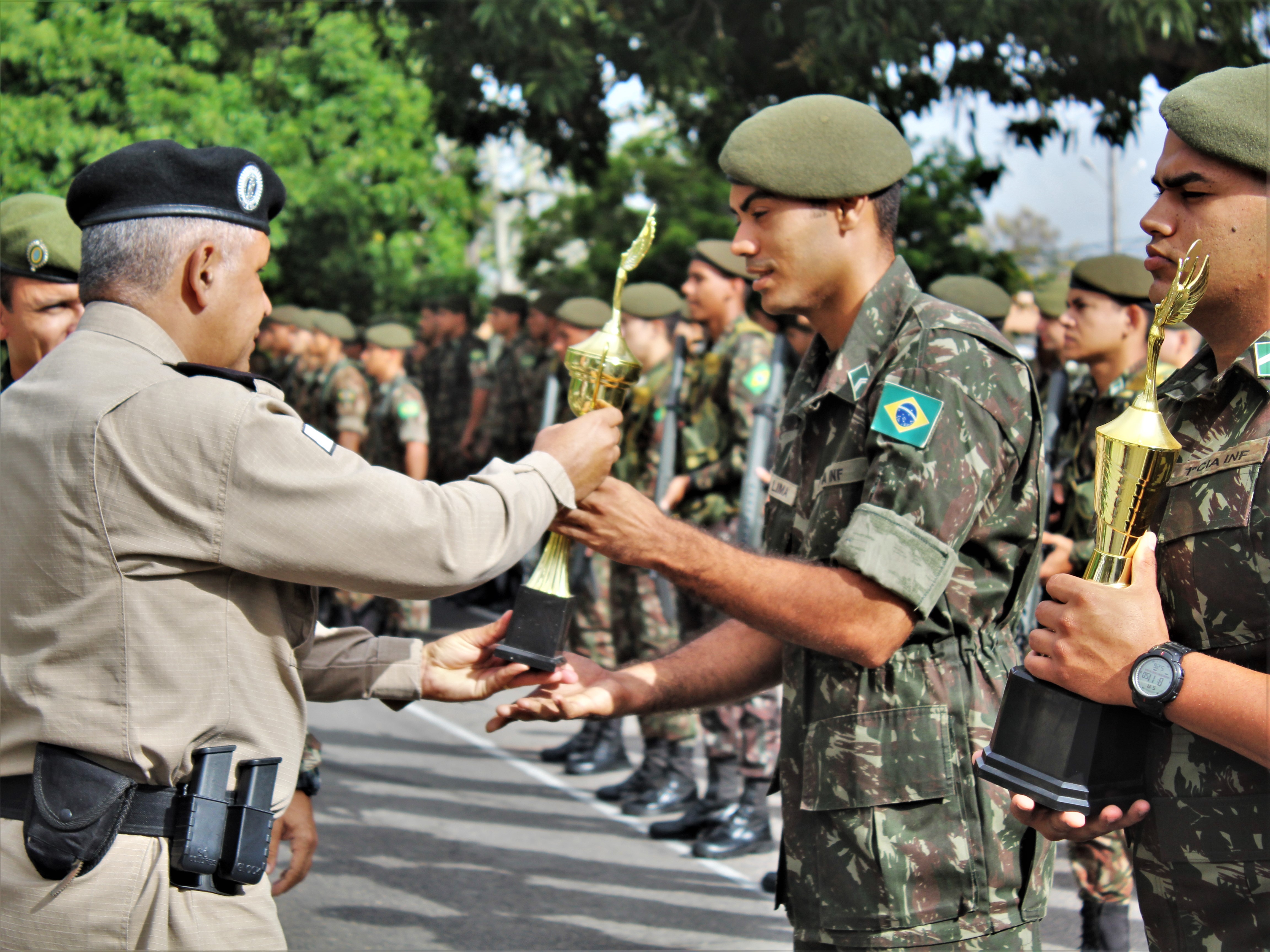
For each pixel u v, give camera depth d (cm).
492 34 662
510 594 984
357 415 775
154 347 164
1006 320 506
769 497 212
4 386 266
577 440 185
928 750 183
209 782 155
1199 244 148
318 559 157
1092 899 328
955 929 182
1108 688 147
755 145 198
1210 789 149
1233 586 147
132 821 154
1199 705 140
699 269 482
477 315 1232
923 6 563
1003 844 184
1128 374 371
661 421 498
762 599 180
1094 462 366
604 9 654
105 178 165
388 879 406
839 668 191
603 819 481
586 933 361
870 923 184
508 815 484
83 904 151
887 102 640
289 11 767
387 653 206
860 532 178
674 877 414
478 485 172
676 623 486
